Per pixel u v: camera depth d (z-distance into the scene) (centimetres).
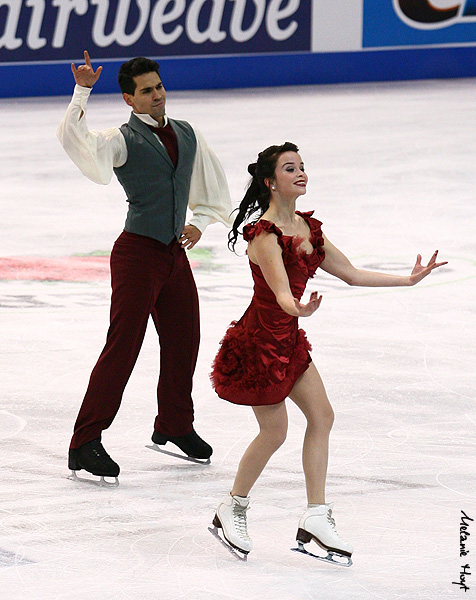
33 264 2916
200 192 1606
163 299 1591
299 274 1269
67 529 1362
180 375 1600
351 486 1490
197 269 2850
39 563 1259
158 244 1545
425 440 1669
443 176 4122
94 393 1534
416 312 2423
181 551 1298
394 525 1362
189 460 1620
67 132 1456
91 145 1464
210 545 1317
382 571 1236
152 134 1534
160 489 1503
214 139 4806
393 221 3447
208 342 2189
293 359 1265
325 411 1284
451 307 2464
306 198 3788
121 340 1540
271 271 1230
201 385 1947
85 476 1555
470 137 4862
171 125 1561
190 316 1597
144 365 2058
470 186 3953
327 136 4909
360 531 1345
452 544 1308
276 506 1438
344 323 2333
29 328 2303
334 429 1716
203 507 1440
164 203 1538
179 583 1208
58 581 1211
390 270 2825
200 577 1225
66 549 1301
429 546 1302
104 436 1712
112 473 1520
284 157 1261
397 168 4262
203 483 1528
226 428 1742
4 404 1836
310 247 1294
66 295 2589
